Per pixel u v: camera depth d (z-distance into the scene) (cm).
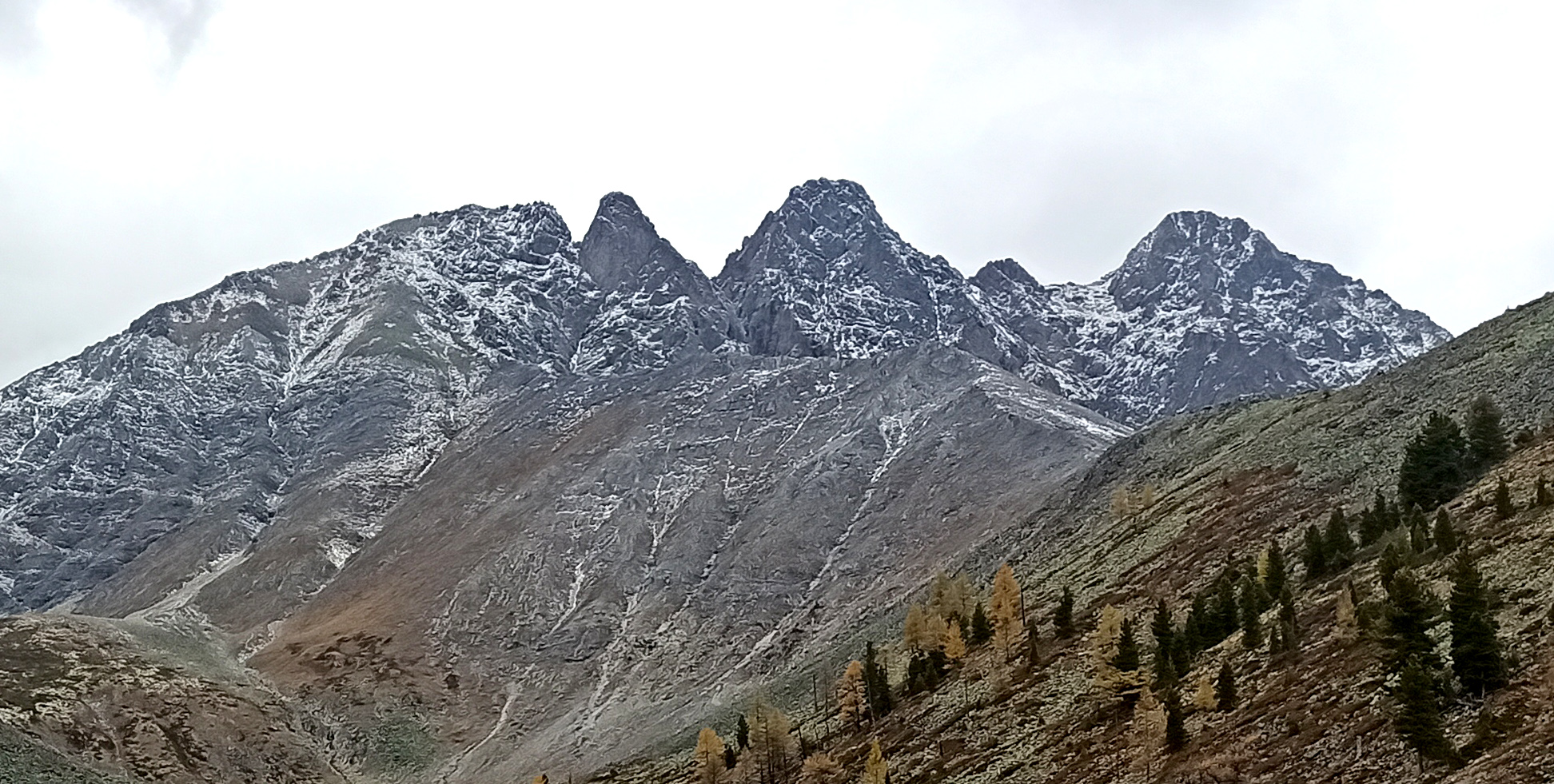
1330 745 6200
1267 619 8825
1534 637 6088
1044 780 7931
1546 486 8256
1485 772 5212
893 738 10706
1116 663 8619
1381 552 8762
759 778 11744
